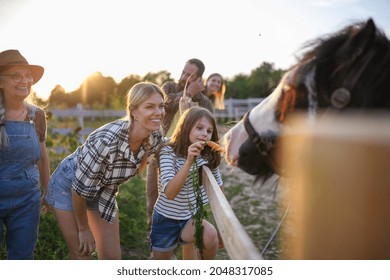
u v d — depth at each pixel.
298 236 2.39
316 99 2.30
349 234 2.22
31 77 3.31
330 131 2.25
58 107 17.09
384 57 2.20
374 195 2.17
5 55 3.21
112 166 3.27
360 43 2.21
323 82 2.28
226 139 2.85
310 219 2.32
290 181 2.54
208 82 5.95
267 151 2.61
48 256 4.58
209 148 3.51
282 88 2.44
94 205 3.57
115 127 3.24
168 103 4.70
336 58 2.27
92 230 3.62
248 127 2.67
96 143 3.21
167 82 4.90
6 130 3.23
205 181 3.32
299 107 2.35
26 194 3.32
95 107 19.73
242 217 6.80
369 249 2.18
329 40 2.31
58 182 3.51
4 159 3.23
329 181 2.27
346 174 2.22
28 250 3.37
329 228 2.26
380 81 2.18
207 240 3.25
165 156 3.42
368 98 2.19
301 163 2.38
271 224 6.32
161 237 3.52
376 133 2.17
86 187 3.27
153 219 3.57
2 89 3.24
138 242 5.48
